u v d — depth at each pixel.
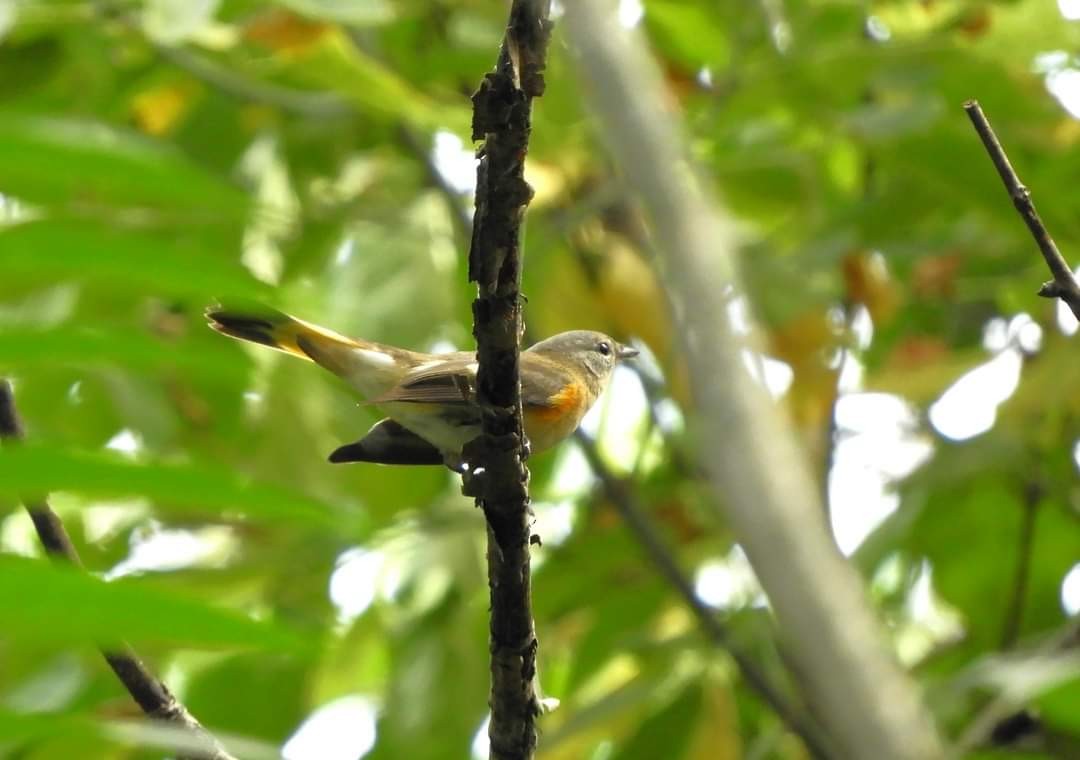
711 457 4.68
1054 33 11.13
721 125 11.59
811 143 11.52
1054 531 11.95
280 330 8.73
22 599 1.75
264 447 11.55
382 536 11.49
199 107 12.52
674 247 5.68
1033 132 11.20
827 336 10.61
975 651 11.70
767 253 11.39
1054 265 5.68
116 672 5.70
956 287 11.90
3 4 9.31
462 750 11.36
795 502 4.41
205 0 8.77
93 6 9.99
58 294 9.27
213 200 1.99
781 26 12.03
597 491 12.69
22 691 8.95
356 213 12.00
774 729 10.95
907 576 12.82
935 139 10.73
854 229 11.38
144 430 11.44
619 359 11.86
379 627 11.82
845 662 3.94
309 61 9.50
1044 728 9.49
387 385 8.70
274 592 11.69
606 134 6.31
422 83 11.90
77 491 1.89
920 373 10.47
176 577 11.38
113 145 1.91
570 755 10.62
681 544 12.09
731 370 5.04
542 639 12.00
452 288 12.23
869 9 12.00
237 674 11.50
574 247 12.11
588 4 6.59
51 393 11.62
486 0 11.72
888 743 3.75
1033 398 9.98
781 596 4.12
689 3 12.09
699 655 10.80
